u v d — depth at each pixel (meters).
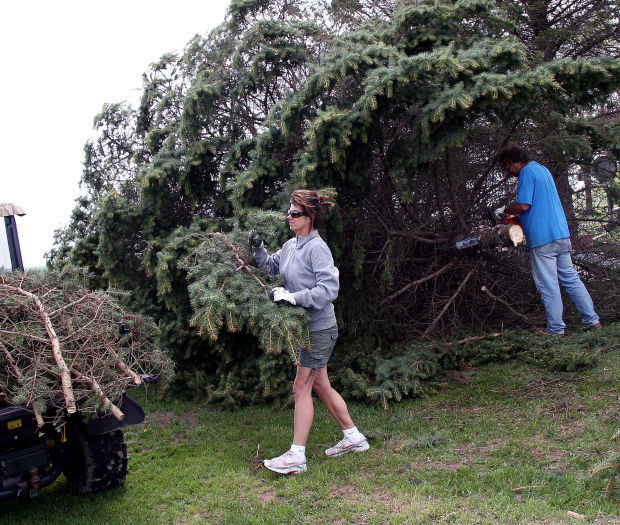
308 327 3.62
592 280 6.64
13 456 2.99
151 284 5.85
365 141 4.83
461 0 5.46
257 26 5.64
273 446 4.16
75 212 6.45
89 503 3.43
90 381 3.02
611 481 2.85
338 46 5.32
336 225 5.10
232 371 5.42
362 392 4.84
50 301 3.37
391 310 6.16
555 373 4.95
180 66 6.37
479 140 5.96
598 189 6.68
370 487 3.30
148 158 6.41
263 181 5.44
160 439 4.58
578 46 7.58
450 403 4.66
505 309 6.59
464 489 3.15
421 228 6.05
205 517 3.18
